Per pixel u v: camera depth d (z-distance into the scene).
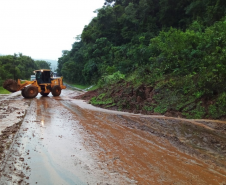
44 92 19.69
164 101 10.51
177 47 13.40
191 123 7.61
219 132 6.56
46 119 8.45
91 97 17.03
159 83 11.80
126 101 12.07
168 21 28.33
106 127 7.38
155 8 32.12
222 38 11.46
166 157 4.82
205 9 20.72
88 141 5.80
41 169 4.04
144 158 4.73
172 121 8.00
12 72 49.06
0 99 16.61
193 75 10.77
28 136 6.03
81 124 7.77
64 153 4.88
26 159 4.47
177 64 12.53
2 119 8.28
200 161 4.64
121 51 27.97
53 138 5.96
